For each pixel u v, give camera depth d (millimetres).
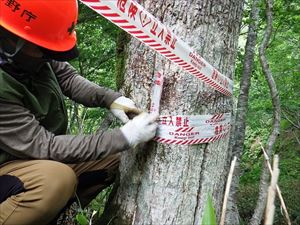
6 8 1777
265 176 2635
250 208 4484
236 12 1989
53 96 2096
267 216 1234
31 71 1942
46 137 1894
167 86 1882
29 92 1945
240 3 2014
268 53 5035
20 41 1815
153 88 1941
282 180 4895
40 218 1973
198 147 1931
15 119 1855
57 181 1919
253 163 5094
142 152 1984
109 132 1870
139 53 1995
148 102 1978
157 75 1903
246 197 4695
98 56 4648
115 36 4047
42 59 1937
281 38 4871
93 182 2400
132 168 2041
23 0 1763
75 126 5020
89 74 4867
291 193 4617
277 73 4840
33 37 1812
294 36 4918
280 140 4941
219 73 1918
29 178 1935
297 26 3896
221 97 1978
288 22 3711
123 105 2068
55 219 2229
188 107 1873
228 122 2076
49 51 1920
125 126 1865
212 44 1895
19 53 1848
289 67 4816
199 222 1982
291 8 3590
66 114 2246
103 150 1837
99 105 2225
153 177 1943
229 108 2072
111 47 4609
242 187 4906
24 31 1795
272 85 2926
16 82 1871
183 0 1840
